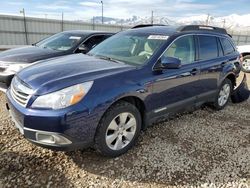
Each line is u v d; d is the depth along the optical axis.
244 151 3.71
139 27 4.99
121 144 3.38
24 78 3.19
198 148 3.73
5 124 4.14
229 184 2.94
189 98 4.34
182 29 4.34
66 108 2.77
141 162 3.29
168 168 3.19
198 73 4.40
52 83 2.91
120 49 4.15
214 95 5.10
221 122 4.81
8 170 2.96
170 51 3.93
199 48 4.55
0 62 5.32
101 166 3.16
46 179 2.87
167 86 3.79
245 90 6.32
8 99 3.34
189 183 2.93
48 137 2.82
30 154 3.30
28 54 5.75
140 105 3.58
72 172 3.02
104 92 3.02
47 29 28.91
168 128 4.37
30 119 2.80
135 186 2.84
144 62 3.64
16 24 26.55
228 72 5.29
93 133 3.01
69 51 6.23
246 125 4.73
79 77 3.03
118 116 3.25
